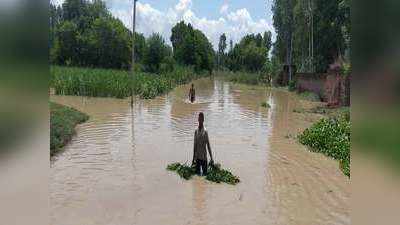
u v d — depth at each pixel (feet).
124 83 118.21
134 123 68.85
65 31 217.15
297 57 185.88
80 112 73.82
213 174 36.70
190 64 296.71
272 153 48.60
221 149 50.16
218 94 147.33
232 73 317.22
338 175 39.22
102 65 223.30
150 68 227.40
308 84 143.02
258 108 100.12
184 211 28.71
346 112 69.36
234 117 81.51
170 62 230.48
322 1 146.51
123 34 223.71
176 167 39.58
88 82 115.14
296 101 124.47
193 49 297.74
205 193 32.86
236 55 329.72
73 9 238.48
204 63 328.49
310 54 156.76
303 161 44.86
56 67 172.14
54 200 30.12
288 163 43.80
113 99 110.52
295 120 79.30
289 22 196.44
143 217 27.43
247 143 54.49
